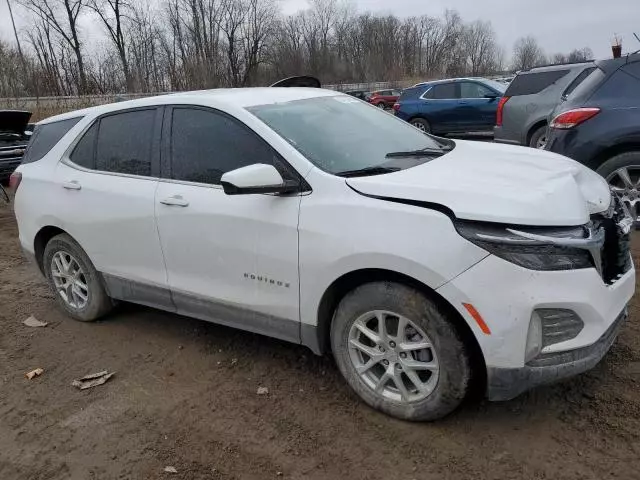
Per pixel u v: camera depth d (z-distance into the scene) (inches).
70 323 188.9
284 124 139.5
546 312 106.7
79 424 133.6
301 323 131.7
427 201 112.2
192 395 141.3
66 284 188.7
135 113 162.9
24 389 150.8
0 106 920.3
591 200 122.6
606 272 121.7
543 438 115.6
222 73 1504.7
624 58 228.5
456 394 114.7
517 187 115.2
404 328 118.3
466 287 106.5
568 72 394.9
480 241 106.3
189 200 144.5
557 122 241.6
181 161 149.6
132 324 183.6
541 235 106.0
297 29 2121.1
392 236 112.8
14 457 124.5
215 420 130.8
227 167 140.5
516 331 105.7
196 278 148.7
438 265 108.0
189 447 122.5
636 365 136.3
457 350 112.3
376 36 2338.8
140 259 160.4
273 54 1926.7
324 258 121.6
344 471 112.0
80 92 1112.8
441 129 617.0
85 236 172.1
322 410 131.0
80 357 165.3
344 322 126.1
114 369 156.9
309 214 124.2
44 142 190.5
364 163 134.3
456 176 122.4
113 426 131.8
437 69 2561.5
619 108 224.4
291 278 129.2
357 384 128.8
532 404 126.0
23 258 267.0
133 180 159.2
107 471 117.6
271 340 164.7
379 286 118.5
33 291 221.6
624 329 153.3
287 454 118.0
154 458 120.0
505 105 429.4
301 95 159.0
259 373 148.3
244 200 135.0
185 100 151.8
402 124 169.0
